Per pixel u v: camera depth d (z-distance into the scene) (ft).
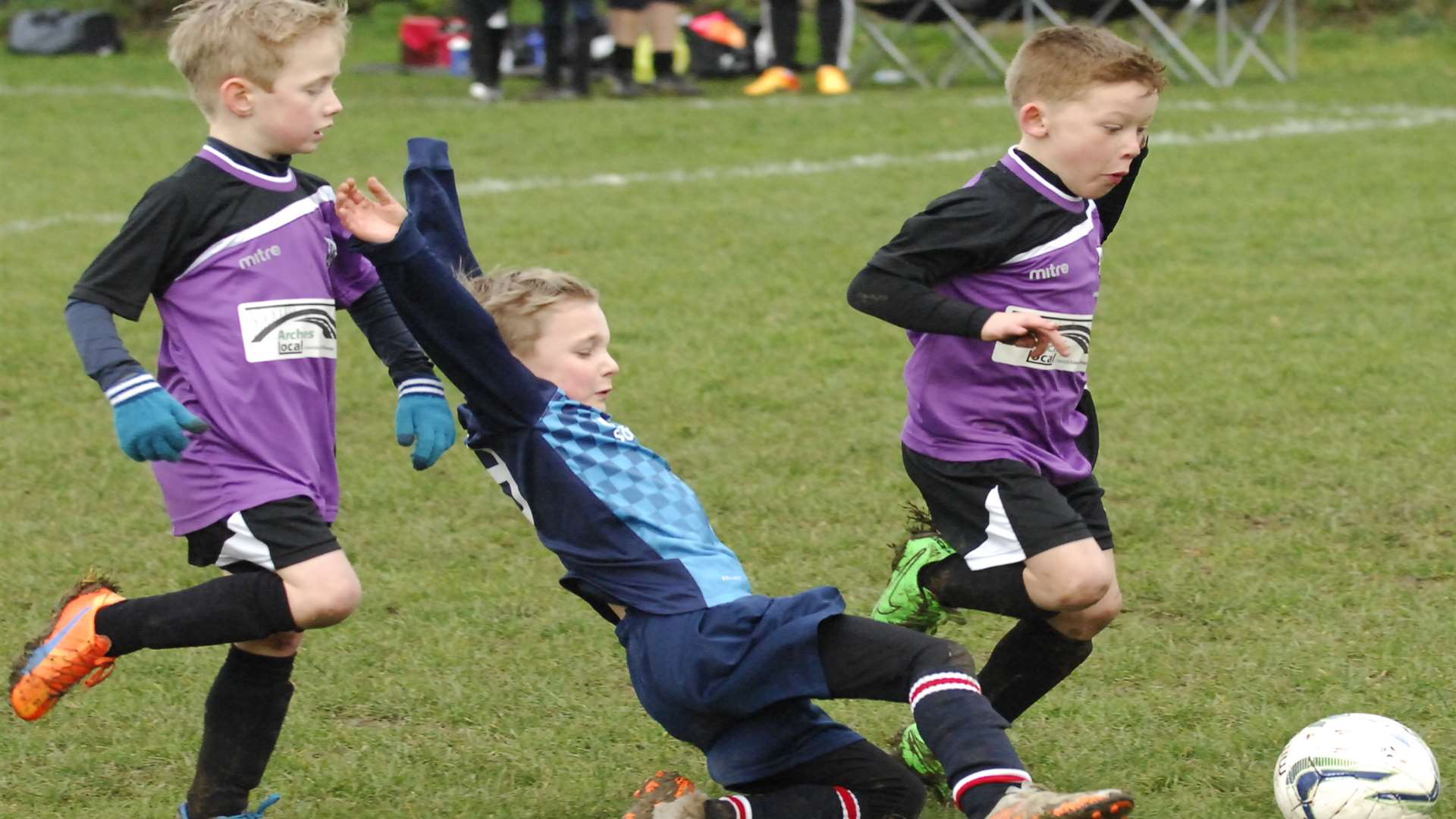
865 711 35.50
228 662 30.12
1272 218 91.04
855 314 73.56
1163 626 39.42
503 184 105.91
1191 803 30.40
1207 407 57.88
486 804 31.32
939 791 31.30
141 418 26.35
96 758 33.35
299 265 28.78
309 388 28.81
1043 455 30.35
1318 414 56.65
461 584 43.16
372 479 52.19
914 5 144.66
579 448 27.81
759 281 80.02
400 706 35.81
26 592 42.93
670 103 136.67
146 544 46.70
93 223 95.55
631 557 27.30
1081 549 28.81
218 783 29.58
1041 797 23.63
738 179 106.52
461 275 29.71
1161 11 147.74
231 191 28.25
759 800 27.07
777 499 49.52
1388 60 157.99
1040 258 29.89
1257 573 42.47
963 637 39.58
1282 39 168.66
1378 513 46.85
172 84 152.46
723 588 27.02
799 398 60.75
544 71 139.54
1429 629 38.34
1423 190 96.68
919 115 128.26
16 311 74.49
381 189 26.99
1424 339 66.28
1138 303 73.87
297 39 28.27
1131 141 29.78
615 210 96.99
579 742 33.94
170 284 28.22
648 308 74.74
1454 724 33.37
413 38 157.69
